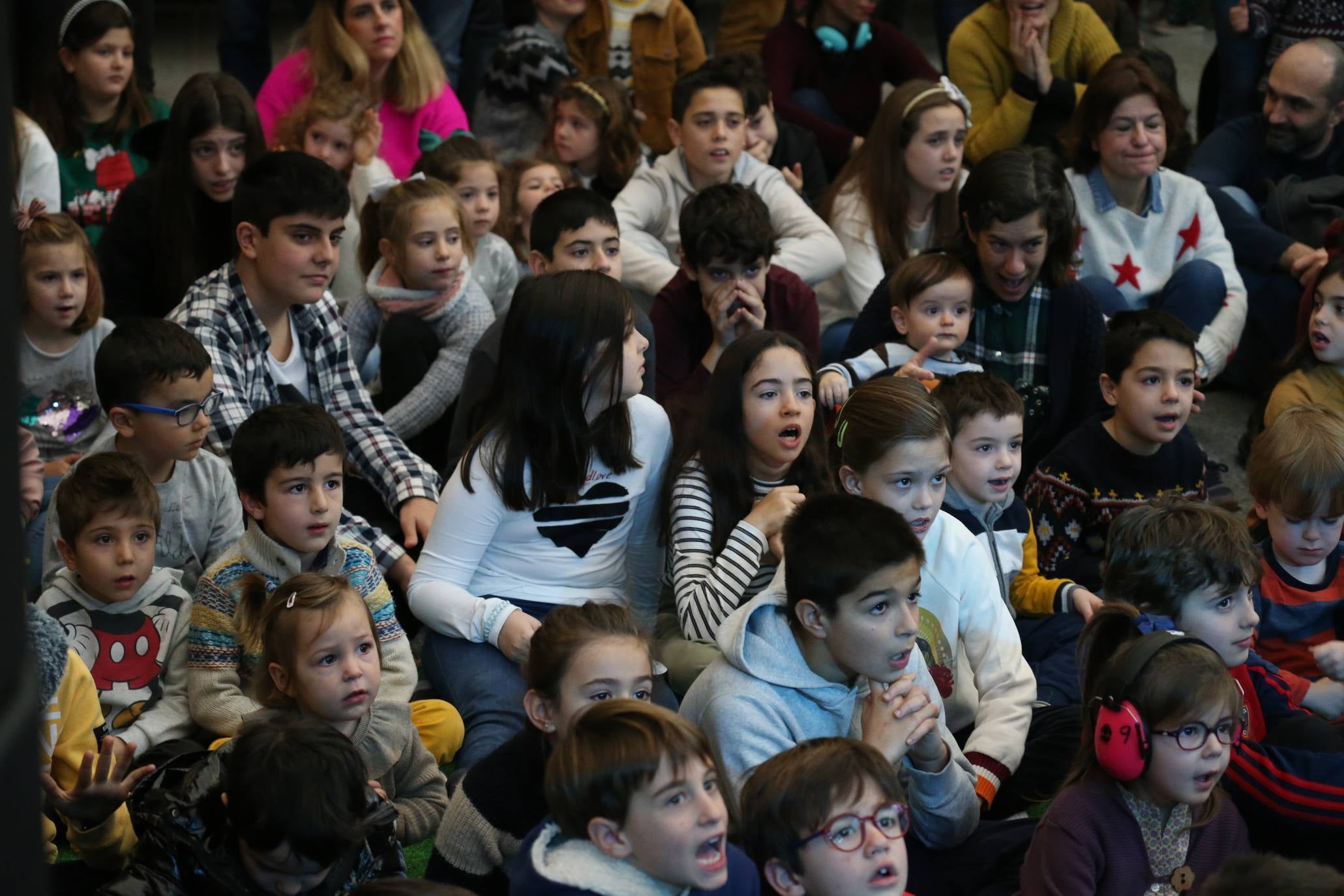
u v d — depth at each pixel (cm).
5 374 54
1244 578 321
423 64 644
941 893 297
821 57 710
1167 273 584
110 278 509
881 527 269
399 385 495
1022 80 659
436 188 498
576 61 742
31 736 55
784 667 282
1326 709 346
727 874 228
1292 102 627
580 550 360
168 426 359
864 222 572
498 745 333
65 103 579
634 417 365
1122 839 259
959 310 462
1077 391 483
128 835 296
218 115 486
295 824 236
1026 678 340
